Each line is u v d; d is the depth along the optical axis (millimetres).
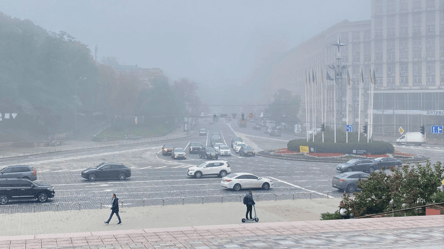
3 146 81750
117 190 37938
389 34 141750
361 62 151000
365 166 49656
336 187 37062
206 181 43594
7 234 22141
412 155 66312
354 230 14891
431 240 13211
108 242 13391
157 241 13500
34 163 58469
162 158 68125
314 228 15266
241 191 37438
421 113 125688
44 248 12641
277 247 12586
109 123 141250
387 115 132125
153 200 33156
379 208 20781
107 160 63969
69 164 57812
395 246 12453
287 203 31734
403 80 139500
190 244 13086
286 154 70000
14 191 31406
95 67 125875
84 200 33188
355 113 145000
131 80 148000
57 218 26484
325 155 67062
